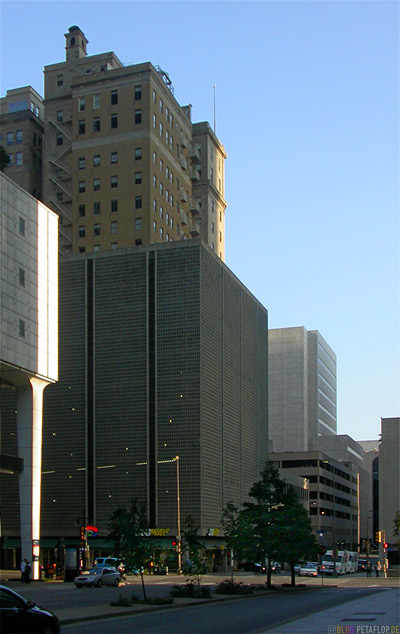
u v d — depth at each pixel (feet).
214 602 145.59
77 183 393.50
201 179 454.81
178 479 322.34
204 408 345.51
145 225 377.30
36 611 69.10
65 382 357.20
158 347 350.02
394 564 496.64
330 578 325.62
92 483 344.08
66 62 422.82
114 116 393.29
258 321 464.65
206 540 341.62
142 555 135.03
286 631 83.05
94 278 363.76
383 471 512.22
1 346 231.09
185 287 351.87
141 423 345.31
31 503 248.11
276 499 207.62
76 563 233.96
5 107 465.06
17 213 248.32
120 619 106.83
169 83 431.84
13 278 241.96
